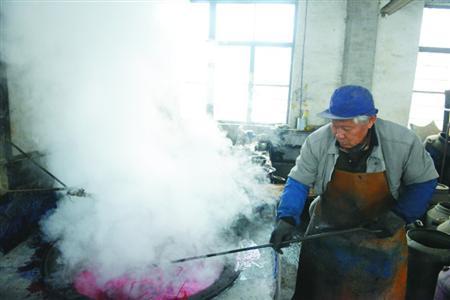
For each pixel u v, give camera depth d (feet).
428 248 7.58
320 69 18.25
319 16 17.79
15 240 6.04
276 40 18.62
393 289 5.57
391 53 17.92
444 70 18.47
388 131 4.95
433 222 11.14
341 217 5.57
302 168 5.48
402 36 17.70
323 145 5.20
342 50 17.95
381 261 5.42
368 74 17.35
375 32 16.94
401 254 5.48
